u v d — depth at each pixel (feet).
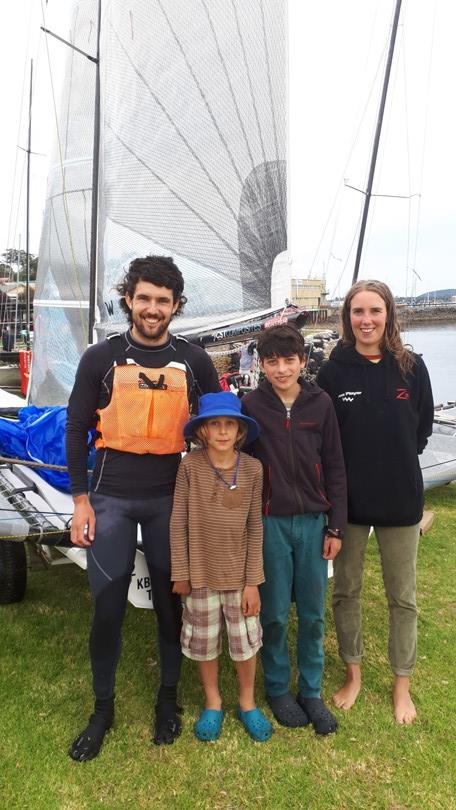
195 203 11.12
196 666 7.60
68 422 6.00
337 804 5.35
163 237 11.18
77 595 9.43
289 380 6.07
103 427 5.93
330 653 7.99
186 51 10.69
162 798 5.37
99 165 11.68
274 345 5.99
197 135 10.96
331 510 6.26
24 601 9.16
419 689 7.09
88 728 6.02
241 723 6.41
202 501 5.93
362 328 6.27
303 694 6.65
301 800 5.39
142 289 5.67
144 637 8.30
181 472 6.03
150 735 6.19
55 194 14.07
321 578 6.35
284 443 6.08
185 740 6.13
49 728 6.26
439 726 6.41
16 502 7.46
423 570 10.84
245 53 11.01
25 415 10.44
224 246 11.35
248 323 11.28
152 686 7.09
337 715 6.61
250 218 11.48
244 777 5.64
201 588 5.99
